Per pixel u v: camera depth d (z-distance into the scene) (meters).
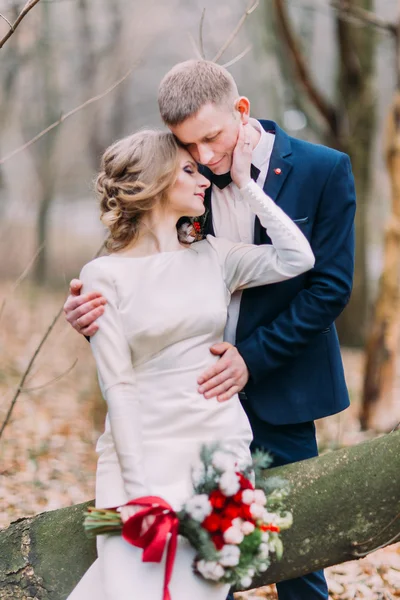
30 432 5.98
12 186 14.53
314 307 2.68
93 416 6.15
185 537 2.32
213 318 2.52
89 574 2.44
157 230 2.59
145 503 2.24
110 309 2.45
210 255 2.65
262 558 2.26
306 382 2.83
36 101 14.68
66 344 9.53
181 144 2.61
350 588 3.51
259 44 10.53
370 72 9.84
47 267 16.14
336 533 2.43
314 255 2.77
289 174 2.76
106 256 2.59
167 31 15.38
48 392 7.43
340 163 2.78
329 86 15.79
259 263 2.61
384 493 2.38
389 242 6.27
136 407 2.39
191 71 2.54
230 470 2.27
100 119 14.63
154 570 2.26
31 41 12.99
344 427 6.39
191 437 2.43
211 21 13.95
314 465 2.51
